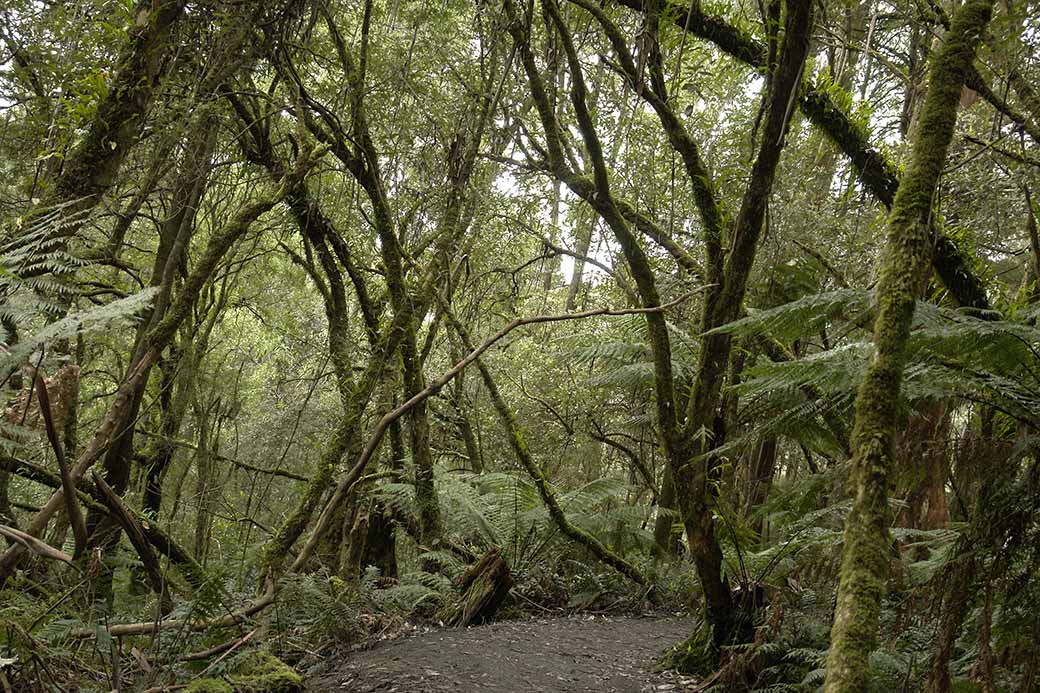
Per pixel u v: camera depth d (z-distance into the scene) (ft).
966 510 12.18
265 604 17.11
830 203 27.04
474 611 22.81
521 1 18.44
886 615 12.87
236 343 46.83
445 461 48.49
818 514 13.99
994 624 12.47
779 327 12.00
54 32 16.10
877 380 6.50
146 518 20.59
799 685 13.47
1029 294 15.14
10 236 12.55
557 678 15.96
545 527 28.37
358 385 21.93
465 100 25.72
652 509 32.58
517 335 42.98
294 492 35.63
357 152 24.14
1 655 10.82
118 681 12.03
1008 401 11.32
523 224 33.09
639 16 16.22
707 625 16.78
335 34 23.22
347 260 28.55
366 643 18.49
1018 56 14.74
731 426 16.85
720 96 28.48
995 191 19.38
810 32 13.80
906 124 24.61
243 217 17.10
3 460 15.84
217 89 18.65
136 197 21.72
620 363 26.58
